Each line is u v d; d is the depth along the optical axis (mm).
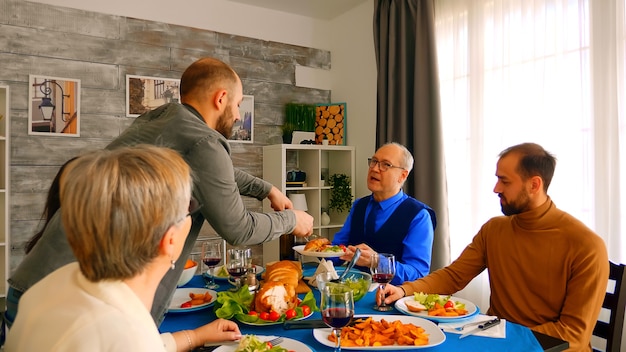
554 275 1604
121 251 621
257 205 3957
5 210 2711
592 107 2348
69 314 595
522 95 2701
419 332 1148
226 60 3781
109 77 3320
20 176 3037
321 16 4219
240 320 1285
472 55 2971
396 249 2223
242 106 3838
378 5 3520
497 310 1783
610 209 2283
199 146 1305
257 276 1899
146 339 606
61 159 3164
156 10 3502
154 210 638
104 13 3311
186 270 1679
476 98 2945
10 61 3016
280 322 1273
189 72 1528
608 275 1542
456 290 1854
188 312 1431
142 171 641
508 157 1700
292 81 4109
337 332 1061
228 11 3803
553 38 2549
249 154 3881
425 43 3186
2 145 2893
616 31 2258
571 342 1443
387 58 3463
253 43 3912
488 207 2896
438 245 3061
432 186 3109
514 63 2748
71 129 3188
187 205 711
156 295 1221
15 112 3025
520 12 2723
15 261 3018
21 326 633
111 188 614
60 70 3160
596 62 2330
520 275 1701
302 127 4035
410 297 1563
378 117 3535
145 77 3428
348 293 1035
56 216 1136
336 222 4172
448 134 3193
